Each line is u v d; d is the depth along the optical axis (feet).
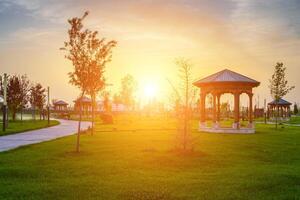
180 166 57.72
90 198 38.50
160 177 49.16
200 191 41.81
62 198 38.42
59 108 438.40
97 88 97.55
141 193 40.55
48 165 57.72
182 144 75.46
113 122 230.27
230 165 59.98
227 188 43.29
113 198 38.65
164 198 38.91
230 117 341.41
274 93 186.60
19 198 38.19
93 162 60.90
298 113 483.10
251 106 153.89
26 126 175.22
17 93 223.92
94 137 115.85
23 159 64.03
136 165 58.03
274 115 344.49
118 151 75.97
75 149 79.87
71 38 79.71
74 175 50.14
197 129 168.76
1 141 100.94
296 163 63.36
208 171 54.08
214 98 154.40
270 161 65.46
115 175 50.24
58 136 120.57
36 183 45.01
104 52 80.89
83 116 364.17
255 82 154.51
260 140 110.11
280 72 186.29
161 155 68.74
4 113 137.80
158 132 142.10
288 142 103.65
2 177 48.60
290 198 39.34
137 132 142.20
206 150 79.77
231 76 155.74
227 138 117.29
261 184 45.29
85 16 79.66
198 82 159.33
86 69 79.82
